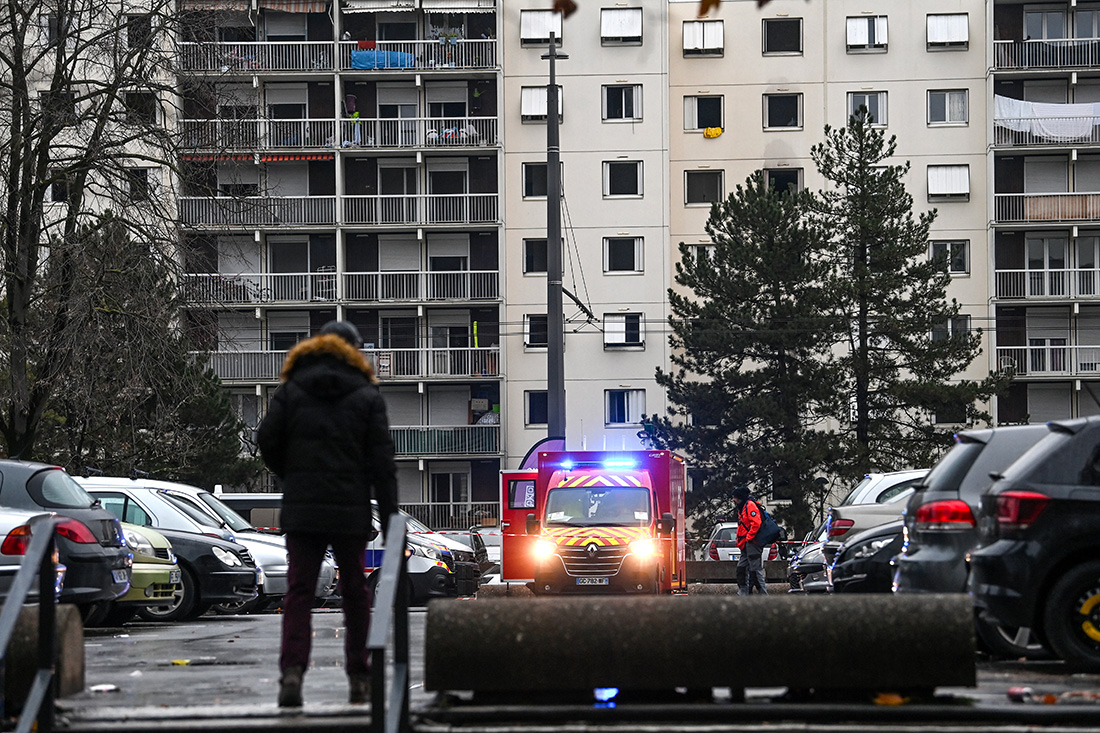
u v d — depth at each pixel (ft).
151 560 77.71
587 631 31.68
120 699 36.47
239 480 196.44
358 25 259.39
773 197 211.41
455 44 253.65
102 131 131.44
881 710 30.83
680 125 255.29
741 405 205.05
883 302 206.49
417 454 248.93
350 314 255.91
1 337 125.39
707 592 144.36
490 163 256.93
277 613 98.07
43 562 31.17
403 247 256.32
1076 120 246.47
